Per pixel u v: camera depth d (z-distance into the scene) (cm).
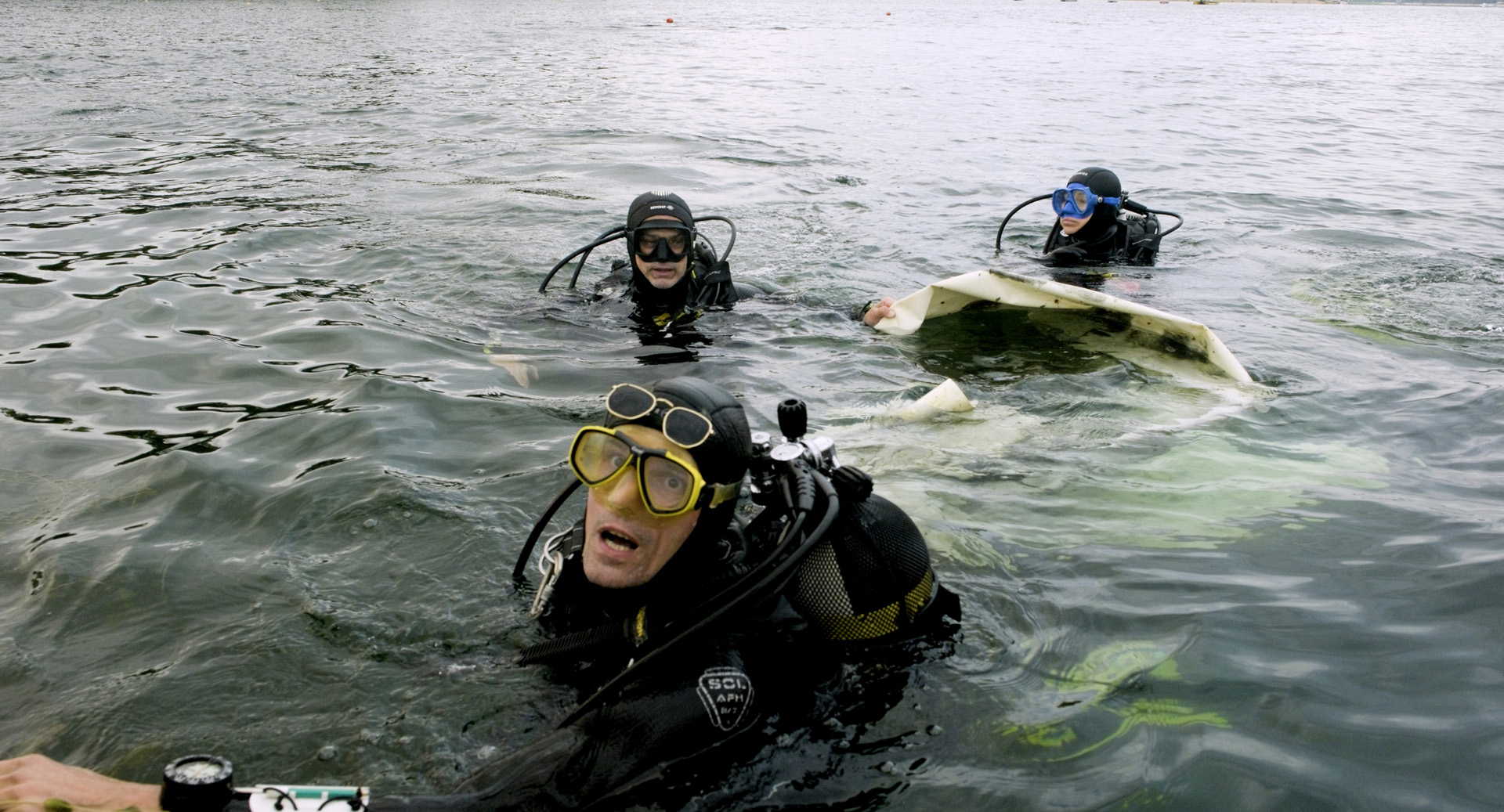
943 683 219
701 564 212
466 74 1669
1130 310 468
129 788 177
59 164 868
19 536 282
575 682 218
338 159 923
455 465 329
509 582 257
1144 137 1191
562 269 590
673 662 198
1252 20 5322
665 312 495
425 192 792
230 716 210
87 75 1488
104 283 535
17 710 212
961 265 630
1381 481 326
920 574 227
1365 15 7056
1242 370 425
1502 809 181
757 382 416
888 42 2820
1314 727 204
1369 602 250
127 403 380
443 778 194
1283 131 1265
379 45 2180
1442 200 860
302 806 174
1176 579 261
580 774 183
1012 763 196
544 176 871
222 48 1994
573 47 2322
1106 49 2759
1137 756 197
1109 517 297
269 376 410
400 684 220
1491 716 206
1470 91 1769
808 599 221
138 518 292
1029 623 241
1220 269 634
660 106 1344
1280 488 319
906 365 440
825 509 219
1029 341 471
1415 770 192
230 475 317
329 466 323
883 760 197
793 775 193
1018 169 973
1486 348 474
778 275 599
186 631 239
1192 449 349
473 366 427
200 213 696
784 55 2284
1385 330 505
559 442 348
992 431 365
